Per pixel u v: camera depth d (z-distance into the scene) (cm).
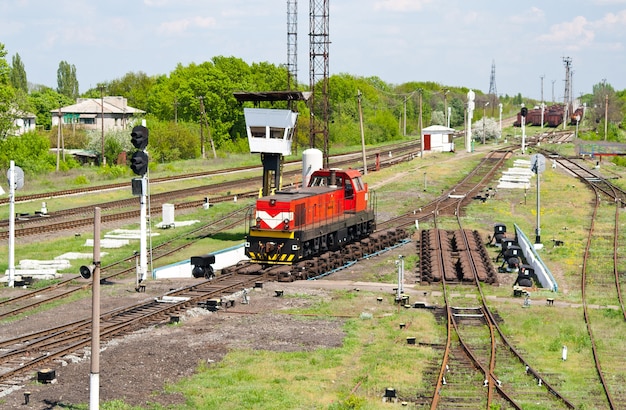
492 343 2778
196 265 3966
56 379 2272
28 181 8088
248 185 8194
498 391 2289
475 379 2403
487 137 15138
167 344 2692
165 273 4066
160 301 3319
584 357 2694
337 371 2473
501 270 4278
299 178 8631
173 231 5500
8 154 9081
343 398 2209
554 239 5188
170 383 2302
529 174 8975
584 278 4031
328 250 4494
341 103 16938
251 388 2259
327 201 4444
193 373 2412
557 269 4328
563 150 12262
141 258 3838
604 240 5153
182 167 10256
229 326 2969
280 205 4006
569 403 2173
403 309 3328
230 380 2333
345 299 3503
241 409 2092
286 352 2648
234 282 3731
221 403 2130
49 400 2098
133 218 6028
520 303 3491
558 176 8800
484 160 10544
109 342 2680
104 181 8512
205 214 6269
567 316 3256
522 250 4850
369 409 2091
